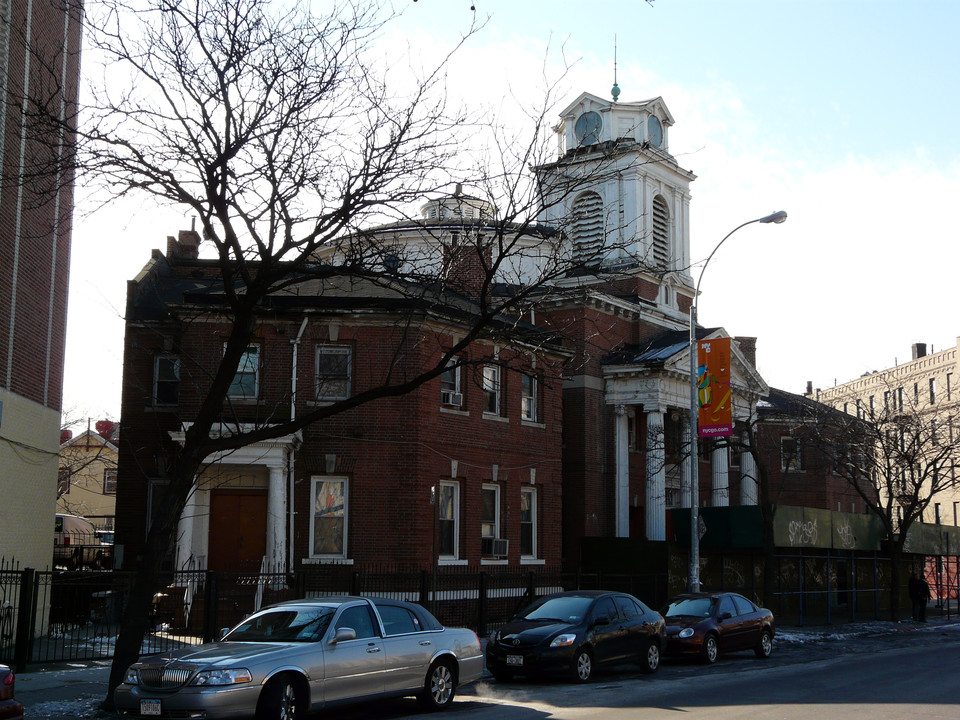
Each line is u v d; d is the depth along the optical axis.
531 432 31.08
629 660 18.84
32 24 21.77
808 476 51.50
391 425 26.34
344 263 15.95
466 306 29.09
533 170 16.17
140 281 31.00
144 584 13.84
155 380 29.17
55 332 24.34
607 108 43.94
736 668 20.66
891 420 42.41
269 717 11.61
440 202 19.72
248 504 26.23
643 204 43.38
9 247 20.94
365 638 13.30
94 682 16.17
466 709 14.48
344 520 26.17
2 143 20.30
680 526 34.47
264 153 14.38
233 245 14.29
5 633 19.73
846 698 15.73
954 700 15.51
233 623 23.38
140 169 14.40
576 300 37.81
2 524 20.81
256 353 26.48
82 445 66.81
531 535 31.05
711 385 29.27
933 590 57.19
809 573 38.97
